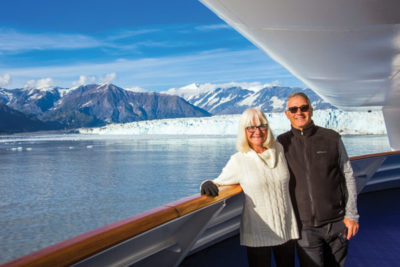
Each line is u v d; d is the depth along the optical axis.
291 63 2.98
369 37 2.12
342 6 1.58
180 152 68.69
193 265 1.72
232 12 1.76
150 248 1.04
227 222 1.84
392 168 3.50
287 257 1.23
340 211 1.23
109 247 0.77
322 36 2.12
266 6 1.63
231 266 1.71
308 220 1.23
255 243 1.17
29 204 27.88
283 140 1.30
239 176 1.18
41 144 110.81
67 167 49.19
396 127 7.25
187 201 1.06
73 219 23.45
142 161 53.88
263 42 2.36
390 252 1.93
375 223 2.48
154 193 30.73
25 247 18.69
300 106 1.24
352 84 4.03
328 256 1.29
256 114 1.16
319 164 1.22
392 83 3.92
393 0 1.48
